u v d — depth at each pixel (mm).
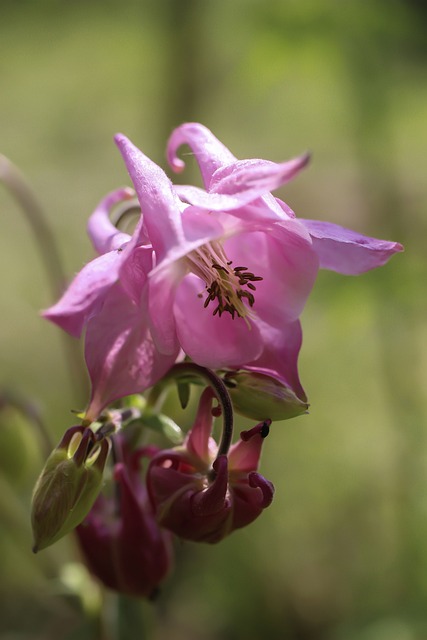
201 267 292
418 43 495
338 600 499
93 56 868
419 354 503
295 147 809
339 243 295
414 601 470
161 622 507
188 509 287
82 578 360
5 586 532
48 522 278
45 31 839
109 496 354
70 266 704
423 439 498
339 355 587
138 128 897
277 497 539
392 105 502
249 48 491
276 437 557
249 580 506
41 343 700
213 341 291
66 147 914
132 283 277
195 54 549
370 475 546
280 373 295
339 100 535
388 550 513
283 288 295
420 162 715
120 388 280
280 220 283
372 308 471
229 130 810
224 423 287
